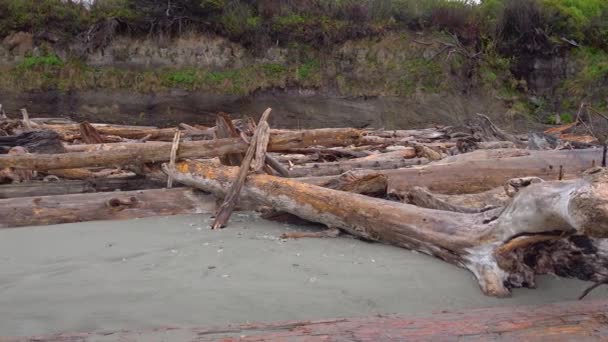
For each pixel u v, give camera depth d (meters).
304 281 4.38
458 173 7.73
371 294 4.16
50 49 25.42
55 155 7.25
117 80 25.17
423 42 28.62
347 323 3.37
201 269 4.63
